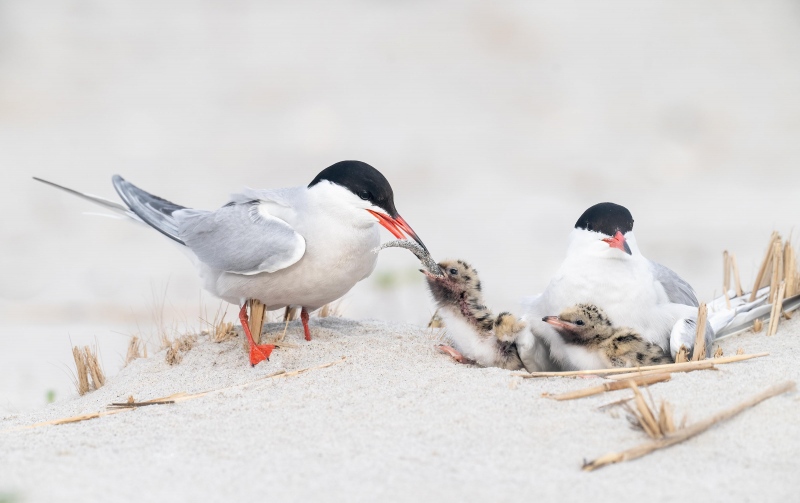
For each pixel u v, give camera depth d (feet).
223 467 19.44
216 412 22.89
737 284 32.60
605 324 25.80
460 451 19.79
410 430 20.98
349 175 27.55
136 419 22.82
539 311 28.27
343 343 28.35
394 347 27.76
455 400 22.58
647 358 25.86
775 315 29.43
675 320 27.02
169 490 18.44
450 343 28.25
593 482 18.31
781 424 20.49
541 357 28.04
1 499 18.11
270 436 21.03
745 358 24.71
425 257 27.12
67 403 26.84
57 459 20.24
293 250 27.20
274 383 24.82
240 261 27.91
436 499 17.74
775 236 31.68
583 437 20.27
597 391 22.58
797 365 24.13
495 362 27.32
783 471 18.69
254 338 28.25
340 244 27.66
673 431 19.76
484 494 17.88
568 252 27.61
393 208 27.99
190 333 31.42
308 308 29.63
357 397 23.24
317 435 20.94
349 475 18.81
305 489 18.29
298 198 28.60
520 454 19.58
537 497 17.76
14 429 22.85
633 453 19.19
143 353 31.68
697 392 22.34
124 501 18.01
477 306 27.25
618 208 27.07
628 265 26.68
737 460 19.13
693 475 18.56
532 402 22.20
